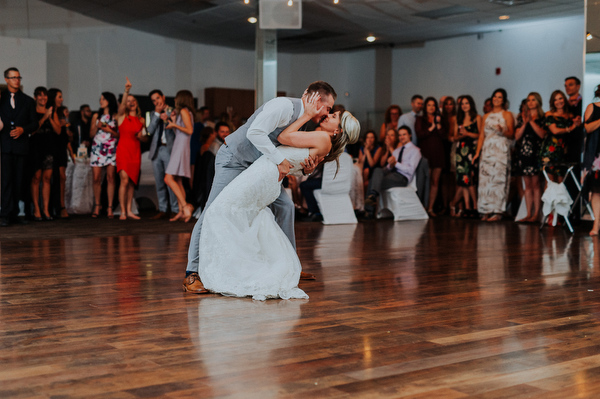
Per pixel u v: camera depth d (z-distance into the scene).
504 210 7.66
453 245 5.21
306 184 7.26
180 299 2.99
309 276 3.58
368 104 14.13
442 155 8.37
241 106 13.08
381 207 7.88
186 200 7.39
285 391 1.75
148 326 2.47
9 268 3.84
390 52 13.54
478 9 9.72
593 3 6.52
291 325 2.51
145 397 1.69
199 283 3.17
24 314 2.66
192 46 12.82
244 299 3.00
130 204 7.33
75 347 2.17
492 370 1.96
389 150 8.05
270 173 3.07
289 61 14.37
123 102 7.07
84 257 4.31
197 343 2.23
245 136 3.13
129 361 2.02
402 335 2.37
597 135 6.26
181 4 9.65
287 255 3.18
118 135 7.35
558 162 6.99
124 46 11.84
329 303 2.94
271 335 2.35
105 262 4.10
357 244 5.22
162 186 7.31
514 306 2.91
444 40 12.49
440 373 1.92
